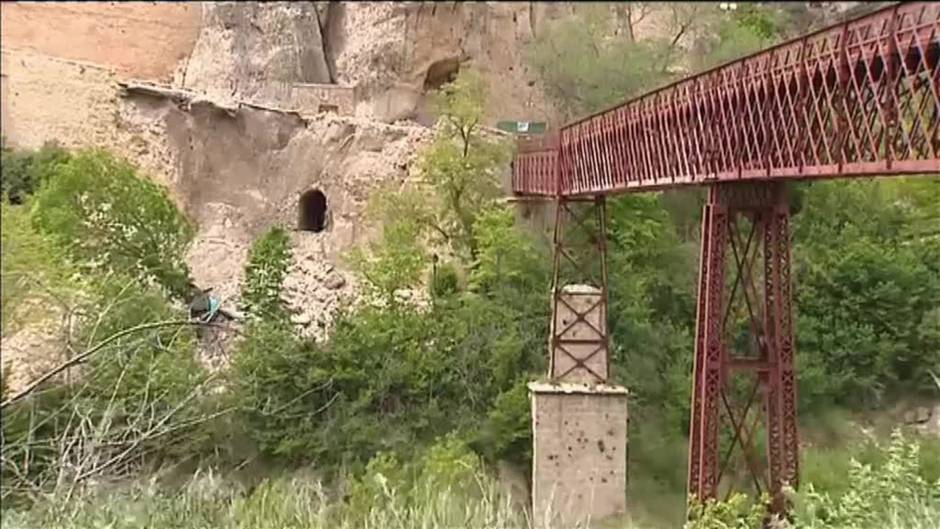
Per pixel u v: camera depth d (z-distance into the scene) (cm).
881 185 2417
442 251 3155
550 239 2930
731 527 1235
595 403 1948
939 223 2212
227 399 1973
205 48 4428
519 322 2653
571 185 2239
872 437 1986
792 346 1384
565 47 3669
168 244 2928
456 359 2573
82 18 4819
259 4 4338
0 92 4625
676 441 2347
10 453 1195
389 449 2306
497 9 4375
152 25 4944
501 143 3231
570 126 2247
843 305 2228
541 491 1917
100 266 2519
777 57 1181
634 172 1747
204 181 4050
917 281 2166
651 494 2083
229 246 3822
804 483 1388
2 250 2133
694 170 1443
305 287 3500
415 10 4212
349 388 2425
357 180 3738
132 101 4231
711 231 1395
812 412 2127
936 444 1598
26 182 3897
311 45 4416
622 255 2730
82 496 891
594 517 1816
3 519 905
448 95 3391
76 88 4534
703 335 1414
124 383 1355
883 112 954
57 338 1931
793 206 2484
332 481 2105
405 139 3709
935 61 912
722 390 1397
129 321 1819
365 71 4238
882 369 2125
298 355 2177
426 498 959
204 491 1122
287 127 3972
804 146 1120
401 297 2859
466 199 3161
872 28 981
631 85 3425
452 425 2447
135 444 1118
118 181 2939
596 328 2075
